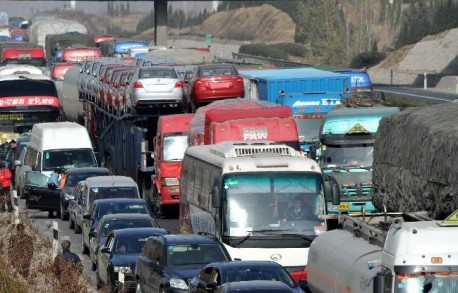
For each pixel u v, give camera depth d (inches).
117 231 2532.0
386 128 2630.4
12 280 2135.8
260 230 2301.9
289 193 2327.8
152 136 4101.9
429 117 2448.3
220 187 2319.1
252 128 2935.5
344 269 1701.5
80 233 3440.0
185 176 2768.2
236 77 4165.8
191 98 4197.8
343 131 3203.7
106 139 4776.1
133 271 2374.5
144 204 3051.2
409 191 2438.5
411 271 1485.0
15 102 5103.3
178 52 6673.2
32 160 4286.4
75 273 2181.3
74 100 5841.5
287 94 3779.5
